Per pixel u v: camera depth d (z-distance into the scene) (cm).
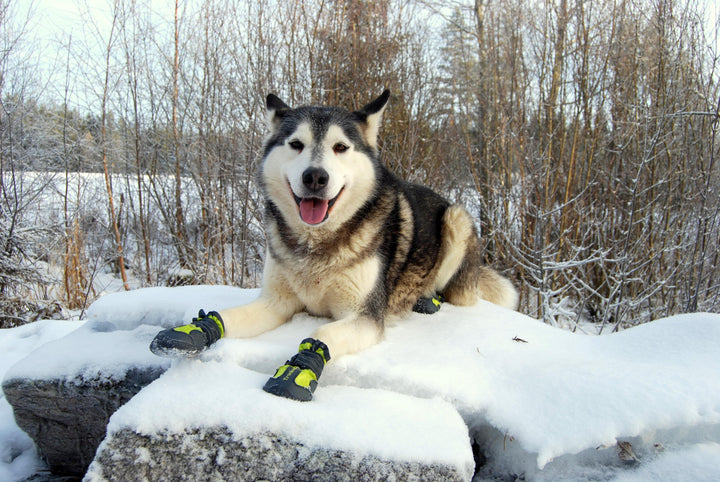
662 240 714
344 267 280
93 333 331
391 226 315
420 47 1022
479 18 1002
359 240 281
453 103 1075
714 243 670
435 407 213
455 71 1065
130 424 187
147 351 298
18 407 289
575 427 206
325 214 262
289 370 212
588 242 775
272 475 182
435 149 1077
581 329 691
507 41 906
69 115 879
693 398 210
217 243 819
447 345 277
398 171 894
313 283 288
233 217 828
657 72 702
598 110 776
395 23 974
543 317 632
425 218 361
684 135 696
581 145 819
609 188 784
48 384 284
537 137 889
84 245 855
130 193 944
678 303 681
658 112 662
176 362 234
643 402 210
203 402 195
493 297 438
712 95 664
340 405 206
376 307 288
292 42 867
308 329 287
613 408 211
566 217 739
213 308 321
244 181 857
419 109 1008
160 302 354
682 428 209
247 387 209
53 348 309
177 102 924
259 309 288
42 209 812
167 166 977
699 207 675
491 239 797
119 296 372
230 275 826
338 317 295
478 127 977
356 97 912
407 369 237
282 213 290
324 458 181
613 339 297
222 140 880
